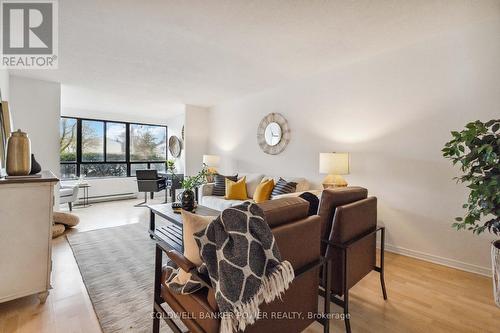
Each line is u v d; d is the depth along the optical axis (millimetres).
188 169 5816
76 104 5684
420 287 2086
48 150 4105
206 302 1083
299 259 1246
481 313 1735
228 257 964
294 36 2561
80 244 3037
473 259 2355
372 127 3037
